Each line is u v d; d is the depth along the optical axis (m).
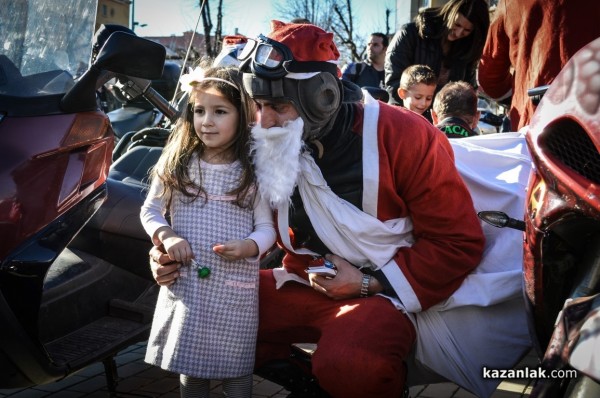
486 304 2.66
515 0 3.99
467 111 4.02
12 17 2.74
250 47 2.53
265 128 2.57
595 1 3.64
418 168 2.65
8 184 2.46
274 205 2.65
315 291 2.83
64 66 2.86
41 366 2.63
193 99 2.67
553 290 2.19
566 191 1.96
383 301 2.65
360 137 2.65
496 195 2.95
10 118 2.57
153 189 2.77
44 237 2.56
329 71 2.52
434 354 2.71
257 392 3.56
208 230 2.63
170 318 2.63
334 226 2.69
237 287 2.64
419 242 2.73
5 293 2.46
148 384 3.72
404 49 5.55
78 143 2.72
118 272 3.48
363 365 2.46
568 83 1.99
